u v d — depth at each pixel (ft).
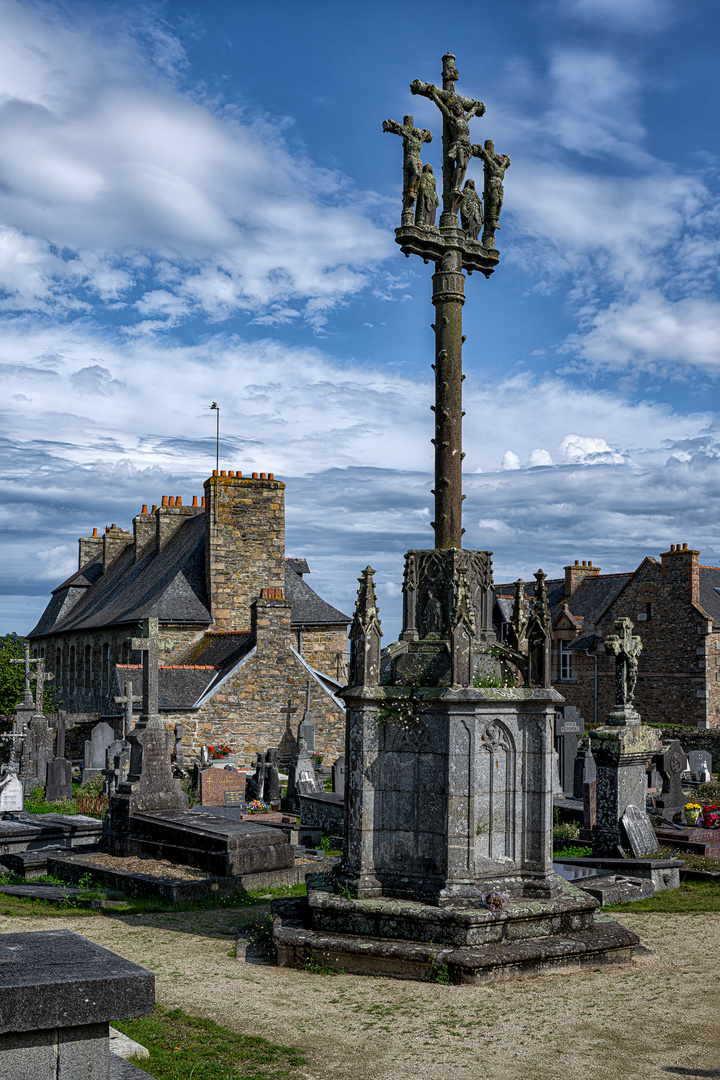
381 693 30.63
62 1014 13.14
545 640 31.09
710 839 50.78
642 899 40.40
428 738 30.07
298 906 32.22
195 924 35.37
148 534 165.07
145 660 52.06
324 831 64.95
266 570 132.57
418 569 31.94
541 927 29.19
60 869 46.62
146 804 50.11
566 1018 24.02
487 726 30.37
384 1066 20.81
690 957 30.30
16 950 14.73
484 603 32.55
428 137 33.60
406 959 27.37
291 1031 22.89
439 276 33.30
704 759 94.02
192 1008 24.47
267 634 110.63
